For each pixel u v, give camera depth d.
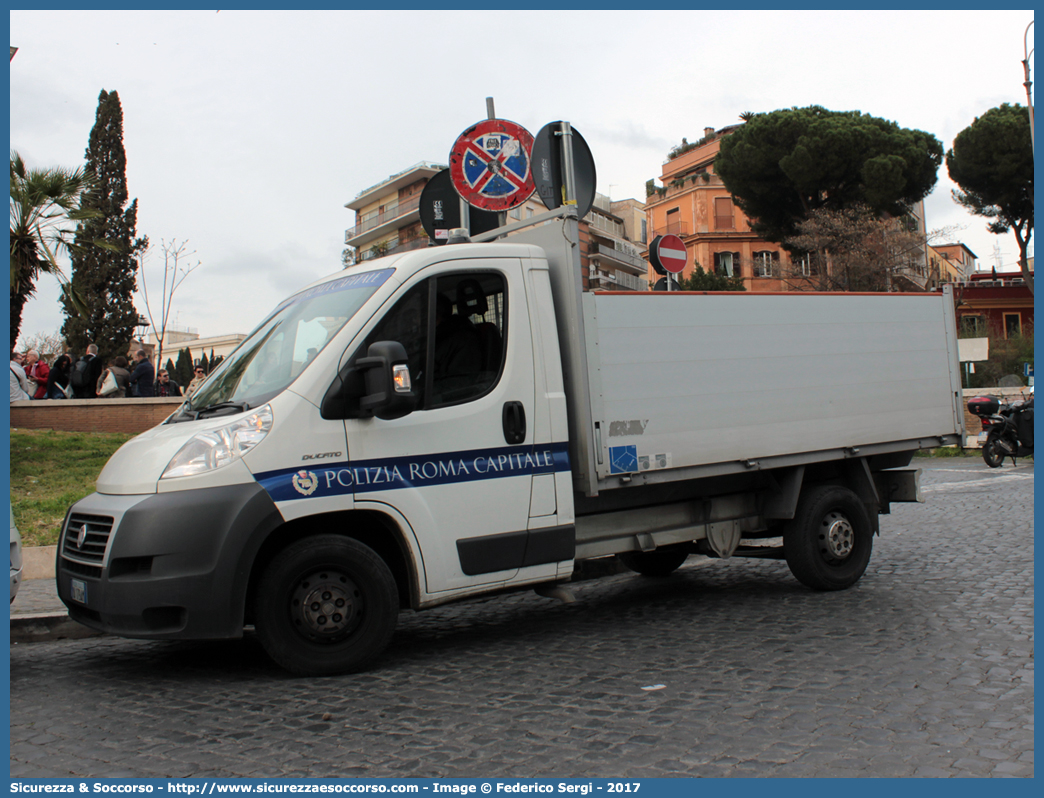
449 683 4.91
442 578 5.31
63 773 3.68
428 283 5.50
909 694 4.42
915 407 7.71
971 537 9.70
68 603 5.15
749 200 48.62
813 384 7.02
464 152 8.04
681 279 61.34
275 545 5.13
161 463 4.90
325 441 5.03
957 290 54.88
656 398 6.15
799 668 4.97
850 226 41.28
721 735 3.90
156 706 4.63
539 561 5.67
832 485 7.36
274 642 4.95
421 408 5.35
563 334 5.96
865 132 43.78
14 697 4.91
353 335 5.22
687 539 6.78
